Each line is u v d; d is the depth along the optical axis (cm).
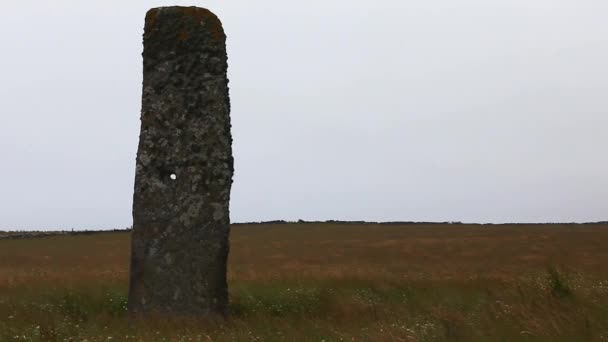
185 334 893
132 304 1075
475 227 6762
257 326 953
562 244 4453
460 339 769
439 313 969
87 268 2822
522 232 5766
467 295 1283
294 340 815
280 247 4612
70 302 1122
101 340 800
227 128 1103
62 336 820
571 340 715
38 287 1391
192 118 1084
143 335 855
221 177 1085
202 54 1092
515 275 1994
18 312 1012
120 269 2662
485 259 3491
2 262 3362
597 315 834
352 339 792
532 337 743
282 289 1313
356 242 5006
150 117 1091
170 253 1071
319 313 1085
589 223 7606
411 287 1442
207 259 1070
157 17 1098
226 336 852
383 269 2531
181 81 1088
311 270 2391
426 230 6388
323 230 6531
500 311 935
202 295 1062
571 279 1418
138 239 1082
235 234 6128
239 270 2467
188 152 1081
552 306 911
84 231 6412
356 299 1180
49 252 4169
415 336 778
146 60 1098
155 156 1086
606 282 1304
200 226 1073
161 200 1080
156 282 1070
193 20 1095
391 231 6278
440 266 2891
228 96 1118
